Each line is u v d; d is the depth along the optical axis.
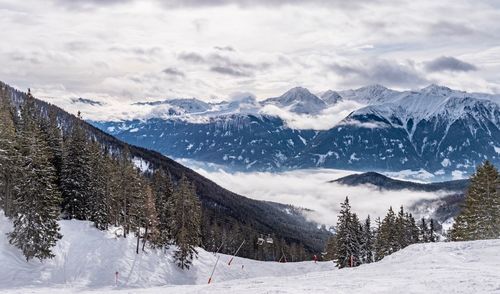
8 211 61.38
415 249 36.97
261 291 23.88
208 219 146.62
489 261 30.55
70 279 58.28
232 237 135.50
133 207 77.75
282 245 152.75
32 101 85.25
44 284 53.09
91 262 65.44
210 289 27.22
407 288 22.12
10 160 57.47
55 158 75.31
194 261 85.75
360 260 73.44
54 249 63.66
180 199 81.62
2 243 56.69
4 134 58.47
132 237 80.56
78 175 75.06
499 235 55.88
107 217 78.19
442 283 22.55
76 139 75.56
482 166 58.00
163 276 72.69
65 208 75.38
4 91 89.06
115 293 32.12
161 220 83.62
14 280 51.84
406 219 80.50
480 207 56.75
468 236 57.25
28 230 57.19
